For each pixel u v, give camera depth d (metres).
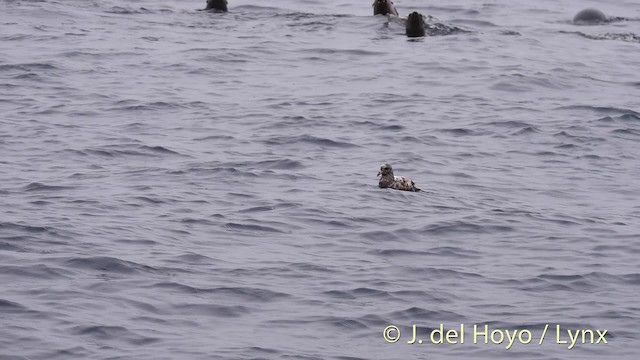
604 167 86.69
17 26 140.50
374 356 48.06
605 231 68.62
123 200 71.75
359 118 99.50
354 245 64.00
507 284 57.94
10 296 52.75
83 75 115.00
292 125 96.38
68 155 84.25
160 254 60.47
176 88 110.75
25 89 108.25
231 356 47.41
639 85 118.62
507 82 116.19
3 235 62.34
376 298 55.09
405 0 176.88
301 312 52.88
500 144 92.38
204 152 86.44
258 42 135.62
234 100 106.38
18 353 46.75
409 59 127.12
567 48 138.75
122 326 50.06
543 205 74.81
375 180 79.31
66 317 50.66
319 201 72.94
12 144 87.38
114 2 165.50
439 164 85.31
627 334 51.22
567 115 103.31
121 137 90.62
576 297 56.16
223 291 55.16
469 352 48.88
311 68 122.38
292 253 61.97
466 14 166.88
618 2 187.75
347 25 149.62
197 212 69.56
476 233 67.19
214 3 161.25
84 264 57.91
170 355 47.28
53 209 68.94
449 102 107.38
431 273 59.28
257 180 78.38
